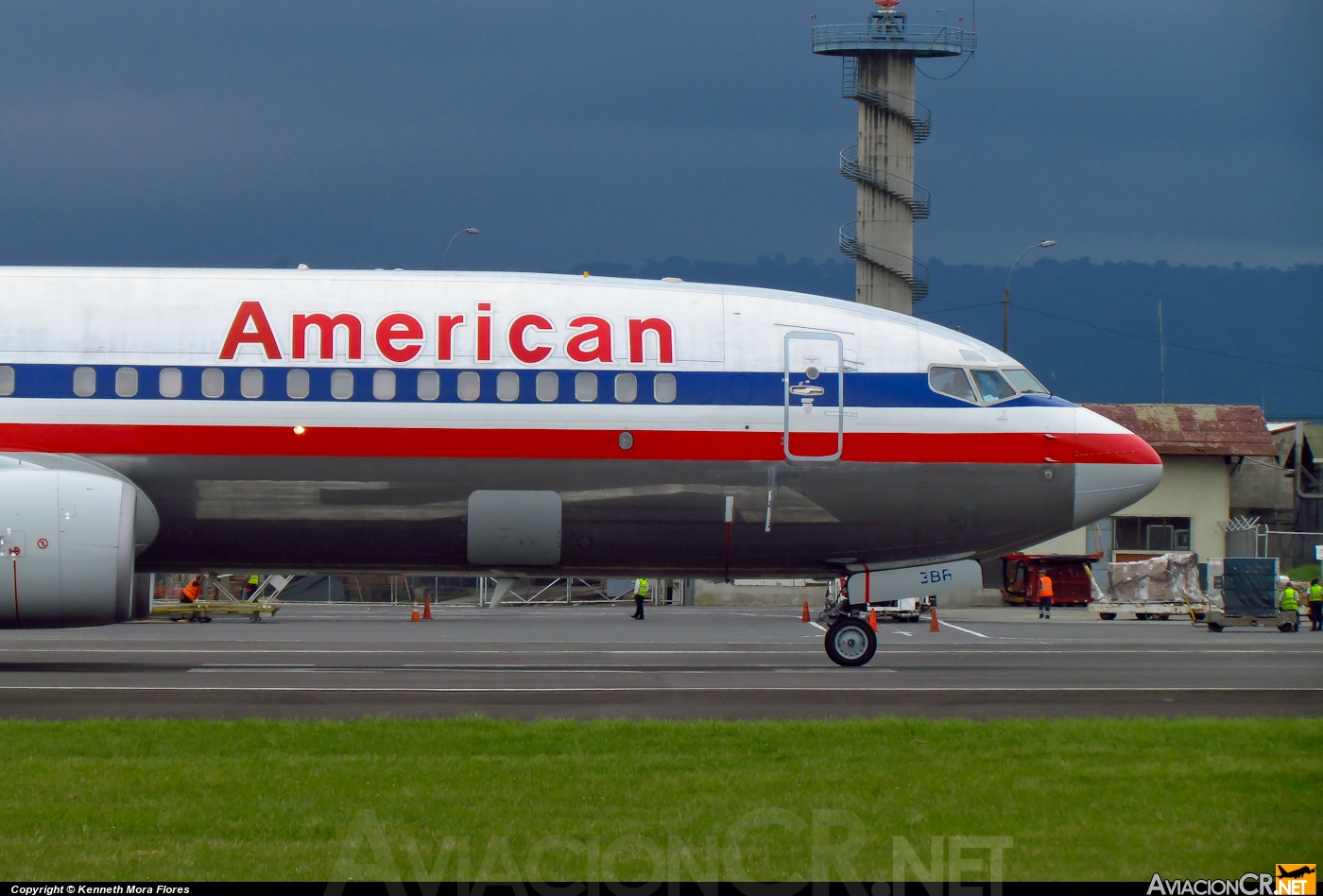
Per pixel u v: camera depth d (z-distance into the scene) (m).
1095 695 78.31
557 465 88.19
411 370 87.88
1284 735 62.44
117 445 86.19
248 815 45.88
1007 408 92.62
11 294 88.31
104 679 82.81
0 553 82.44
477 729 62.31
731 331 91.12
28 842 42.34
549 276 92.38
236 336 87.69
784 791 50.22
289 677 85.12
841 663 96.88
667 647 120.38
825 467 90.38
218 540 89.31
